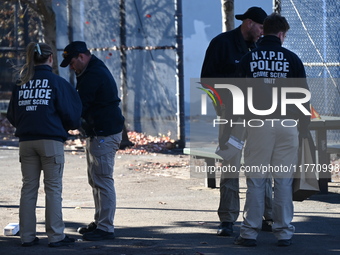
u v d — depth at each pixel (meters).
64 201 20.00
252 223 14.01
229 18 25.22
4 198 20.50
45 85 14.19
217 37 15.38
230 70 15.27
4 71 40.91
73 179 24.03
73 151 31.66
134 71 37.50
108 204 14.95
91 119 14.80
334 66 25.52
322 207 18.50
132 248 13.98
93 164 14.95
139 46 36.84
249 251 13.56
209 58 15.37
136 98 37.41
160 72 36.47
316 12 26.31
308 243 14.32
